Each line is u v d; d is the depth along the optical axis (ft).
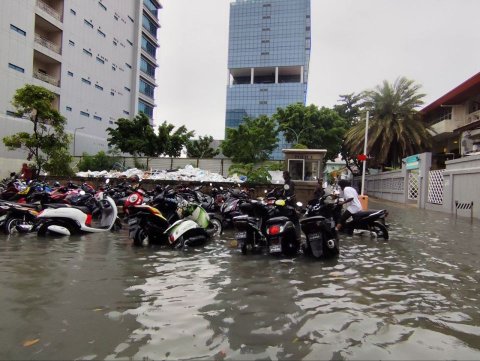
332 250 22.15
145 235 25.20
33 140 65.77
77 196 36.22
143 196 32.17
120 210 38.01
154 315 12.13
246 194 39.42
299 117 124.36
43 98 65.77
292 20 346.95
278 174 71.61
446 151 107.14
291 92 345.92
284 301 13.82
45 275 16.80
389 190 95.96
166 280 16.46
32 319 11.60
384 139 92.02
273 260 21.16
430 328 11.52
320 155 58.70
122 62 157.89
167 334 10.66
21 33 99.25
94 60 135.54
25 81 100.63
